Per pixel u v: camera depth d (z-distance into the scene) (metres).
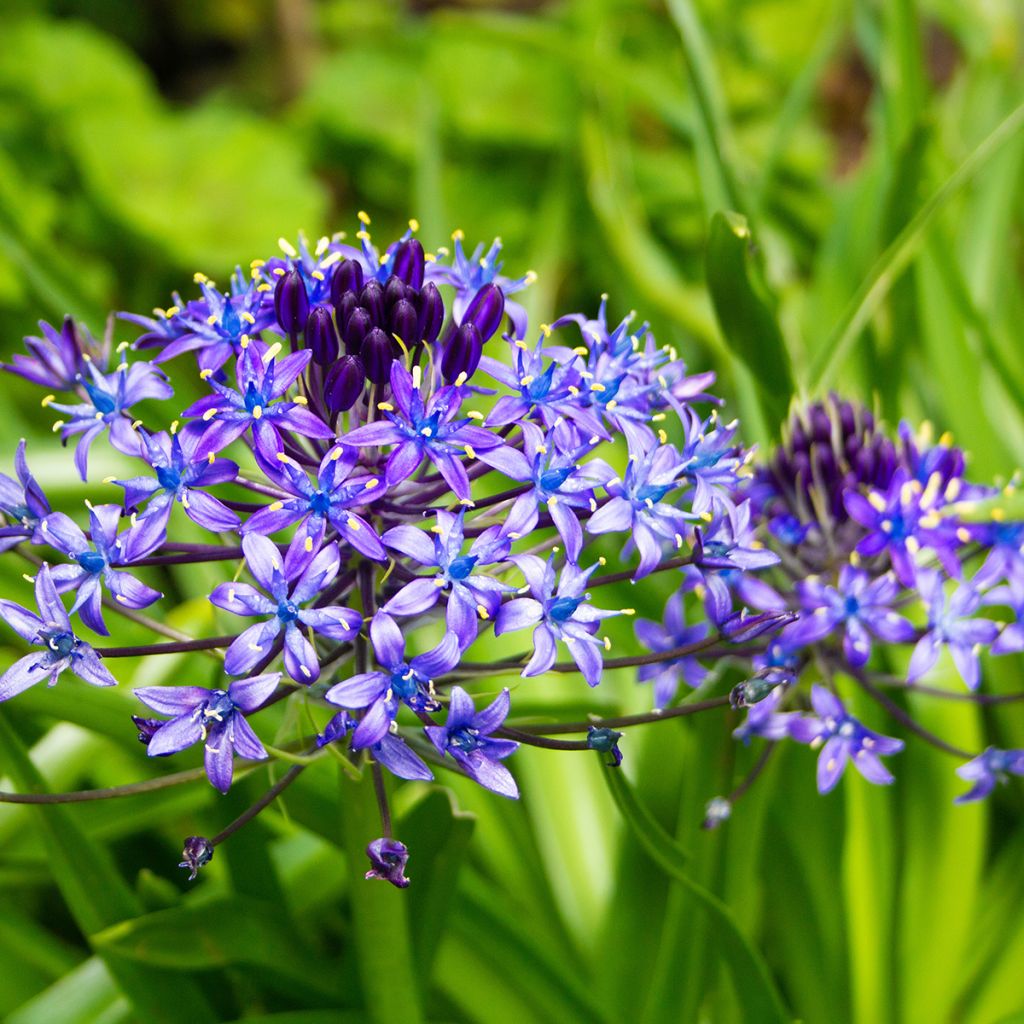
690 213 0.99
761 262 0.55
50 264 0.62
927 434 0.52
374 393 0.45
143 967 0.51
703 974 0.53
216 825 0.56
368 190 1.07
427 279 0.48
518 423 0.45
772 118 1.07
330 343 0.45
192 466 0.44
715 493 0.46
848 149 1.22
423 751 0.46
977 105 0.83
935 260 0.62
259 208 1.00
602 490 0.47
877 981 0.56
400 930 0.48
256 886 0.53
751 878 0.52
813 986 0.56
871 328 0.64
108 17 1.40
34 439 0.70
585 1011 0.53
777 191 0.98
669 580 0.60
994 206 0.74
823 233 0.96
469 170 1.05
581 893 0.58
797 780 0.54
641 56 1.12
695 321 0.70
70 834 0.50
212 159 1.01
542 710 0.56
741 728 0.49
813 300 0.77
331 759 0.52
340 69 1.11
